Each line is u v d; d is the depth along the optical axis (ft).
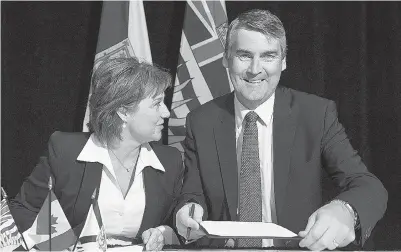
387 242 12.59
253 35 7.23
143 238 6.54
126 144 7.62
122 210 7.50
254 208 7.39
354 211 6.44
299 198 7.45
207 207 7.58
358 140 12.77
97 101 7.56
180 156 8.08
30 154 12.91
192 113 8.04
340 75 12.87
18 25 12.94
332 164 7.47
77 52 13.00
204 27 11.98
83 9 13.01
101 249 5.99
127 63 7.59
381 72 12.85
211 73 11.88
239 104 7.82
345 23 12.84
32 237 5.90
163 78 7.59
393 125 12.77
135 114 7.45
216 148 7.68
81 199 7.47
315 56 12.89
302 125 7.66
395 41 12.73
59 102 12.98
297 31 12.93
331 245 5.94
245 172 7.46
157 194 7.69
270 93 7.55
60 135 7.88
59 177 7.57
